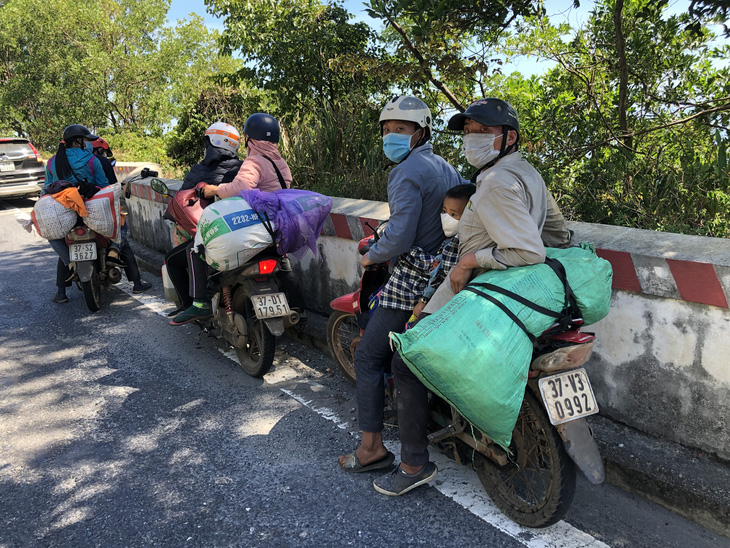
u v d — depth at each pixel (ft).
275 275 14.06
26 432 11.78
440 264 9.02
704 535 8.27
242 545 8.39
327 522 8.82
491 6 16.92
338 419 11.94
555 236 8.93
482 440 8.50
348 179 20.62
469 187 8.70
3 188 43.01
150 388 13.65
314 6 28.71
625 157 16.26
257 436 11.37
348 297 11.99
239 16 28.25
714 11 11.82
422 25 17.04
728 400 8.68
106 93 82.89
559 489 7.84
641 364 9.60
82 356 15.67
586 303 7.74
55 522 9.05
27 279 23.36
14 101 80.02
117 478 10.13
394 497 9.33
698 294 8.61
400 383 8.90
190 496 9.56
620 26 17.65
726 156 14.06
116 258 19.31
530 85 21.36
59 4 80.02
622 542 8.17
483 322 7.27
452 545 8.24
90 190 18.13
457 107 21.71
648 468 8.96
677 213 13.66
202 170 15.03
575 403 7.66
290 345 16.02
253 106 33.99
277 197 13.07
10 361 15.47
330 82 28.35
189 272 14.23
